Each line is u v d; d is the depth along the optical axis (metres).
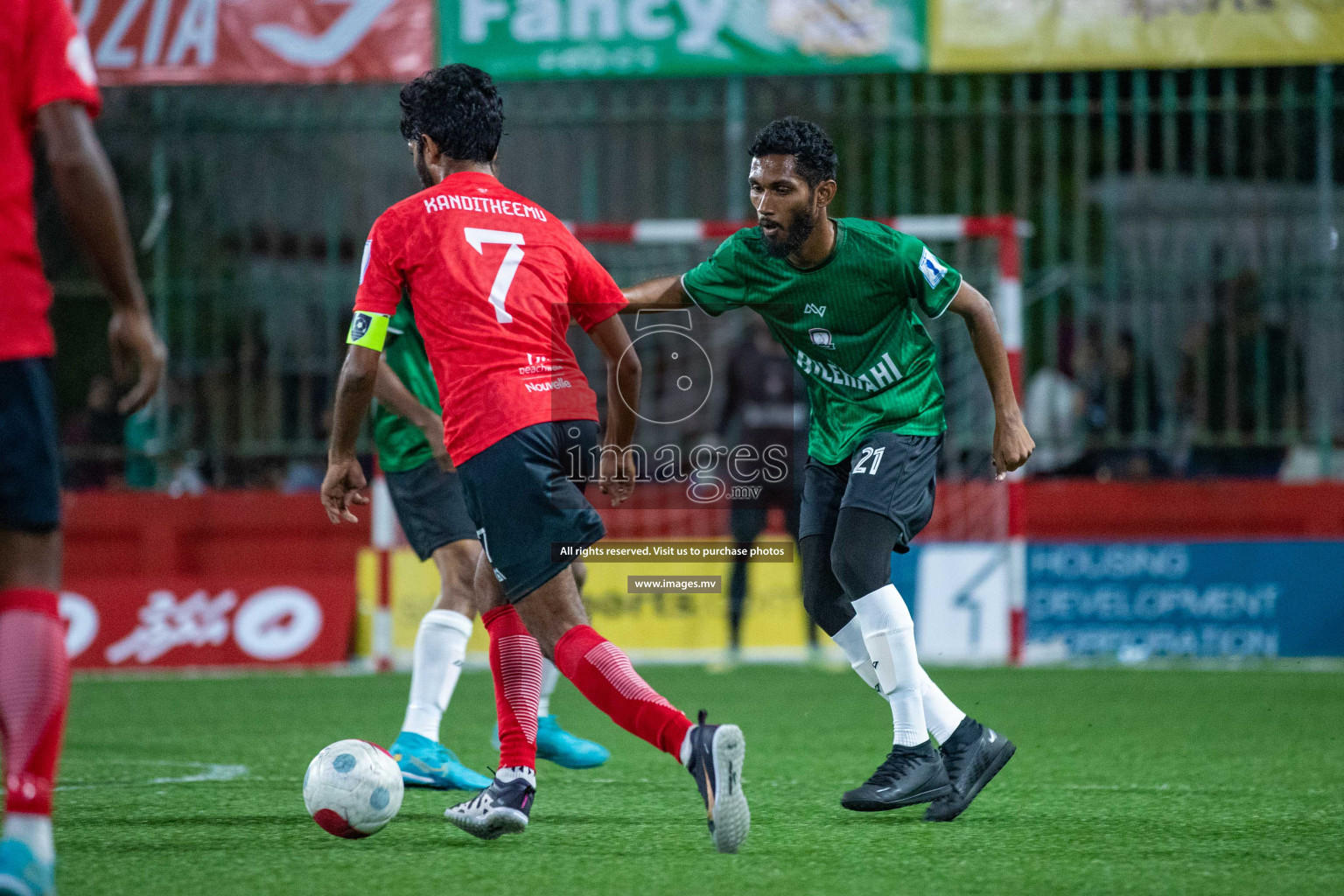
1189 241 33.19
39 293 8.95
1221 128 35.47
